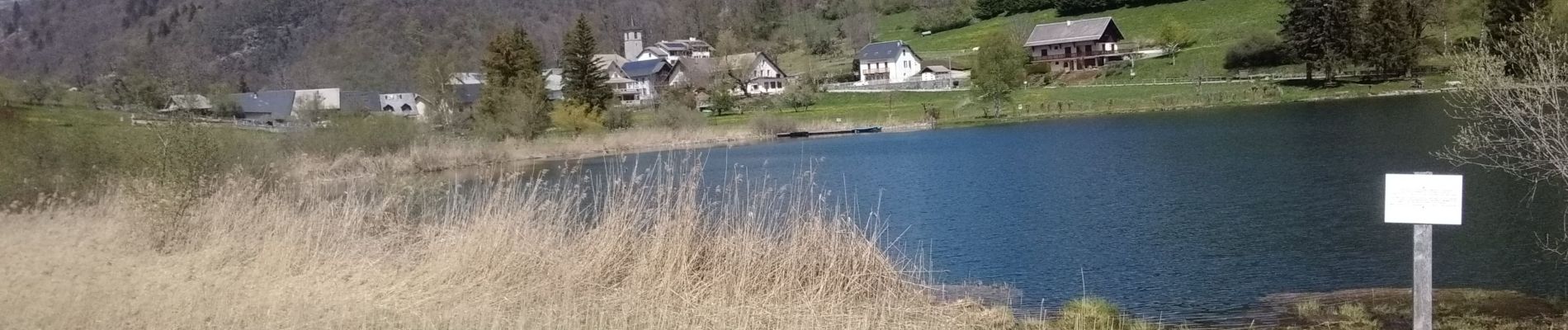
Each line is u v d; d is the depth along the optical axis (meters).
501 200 16.84
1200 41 95.81
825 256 14.26
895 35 139.88
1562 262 15.90
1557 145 14.04
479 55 163.88
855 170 39.50
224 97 79.25
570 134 65.62
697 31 181.00
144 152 18.91
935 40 128.50
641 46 171.88
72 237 18.16
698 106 94.31
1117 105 73.12
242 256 15.32
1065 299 15.45
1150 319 14.03
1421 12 68.75
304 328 10.68
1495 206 21.03
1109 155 40.59
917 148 50.75
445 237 15.55
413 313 11.36
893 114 76.56
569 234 15.66
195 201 17.94
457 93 83.50
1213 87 74.75
